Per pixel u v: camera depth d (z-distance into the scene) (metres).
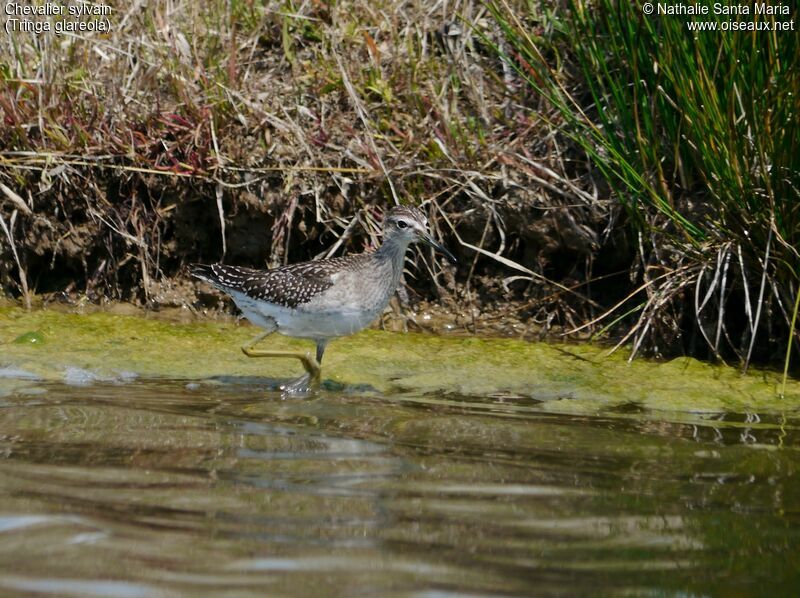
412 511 7.72
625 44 12.88
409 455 9.05
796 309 11.20
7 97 14.34
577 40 13.27
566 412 10.70
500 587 6.53
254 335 13.47
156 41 15.05
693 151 12.45
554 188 13.60
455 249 14.20
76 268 14.55
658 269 13.04
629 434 9.90
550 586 6.56
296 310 11.78
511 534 7.35
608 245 13.73
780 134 11.48
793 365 12.34
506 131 14.27
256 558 6.84
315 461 8.82
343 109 14.66
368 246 13.89
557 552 7.07
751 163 11.76
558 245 13.83
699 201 12.95
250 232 14.30
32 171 14.22
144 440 9.28
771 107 11.57
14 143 14.27
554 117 13.99
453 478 8.47
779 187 11.62
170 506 7.69
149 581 6.48
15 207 14.20
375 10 15.47
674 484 8.45
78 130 14.17
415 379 11.98
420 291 14.26
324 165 14.07
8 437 9.23
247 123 14.22
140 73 14.71
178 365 12.25
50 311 13.87
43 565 6.66
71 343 12.73
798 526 7.59
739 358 12.55
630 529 7.48
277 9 15.54
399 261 12.27
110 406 10.41
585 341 13.37
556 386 11.70
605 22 13.20
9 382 11.22
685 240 12.80
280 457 8.90
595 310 13.73
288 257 14.33
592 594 6.46
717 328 12.39
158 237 14.32
